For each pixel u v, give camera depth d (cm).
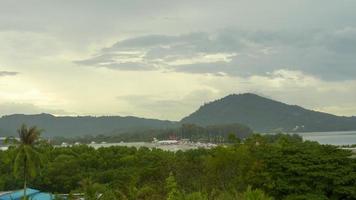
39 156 6331
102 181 9588
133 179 5947
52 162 10338
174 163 5578
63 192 9725
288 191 4031
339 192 3922
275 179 4119
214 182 4656
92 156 11038
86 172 10169
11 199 7469
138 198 4947
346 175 3938
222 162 4756
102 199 5834
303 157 4103
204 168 5128
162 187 4928
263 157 4388
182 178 4959
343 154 4166
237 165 4719
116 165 10888
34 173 6341
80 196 7362
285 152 4278
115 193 5984
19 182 9306
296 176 4041
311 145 4619
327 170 3975
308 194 3928
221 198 3812
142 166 9769
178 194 3819
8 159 6384
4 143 6353
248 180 4238
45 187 9744
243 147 4881
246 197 3328
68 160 10519
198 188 4500
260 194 3331
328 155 4119
